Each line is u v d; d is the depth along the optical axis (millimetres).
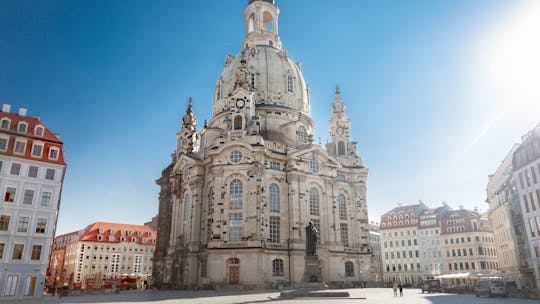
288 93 93875
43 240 57531
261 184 73188
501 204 79625
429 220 129125
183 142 99438
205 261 71625
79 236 130375
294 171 78062
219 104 96562
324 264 76438
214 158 75562
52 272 142125
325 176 83312
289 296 46531
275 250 71562
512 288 48969
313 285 51469
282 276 71000
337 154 96625
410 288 80312
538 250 58750
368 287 80125
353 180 90312
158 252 93250
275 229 74500
